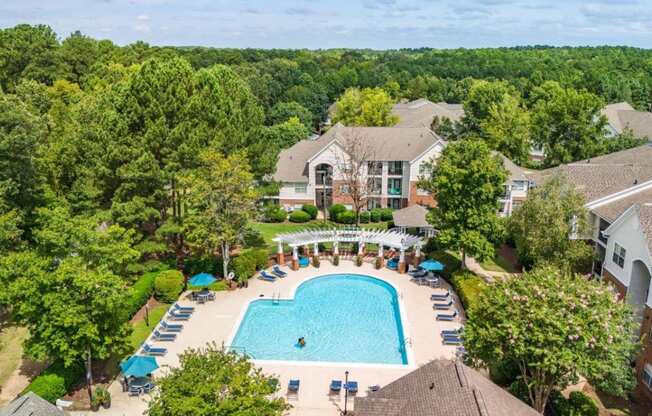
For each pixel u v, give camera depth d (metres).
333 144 65.44
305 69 182.75
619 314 25.34
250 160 50.50
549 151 72.94
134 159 41.59
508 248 54.75
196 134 43.50
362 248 51.44
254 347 36.22
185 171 42.81
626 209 37.03
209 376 20.67
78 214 44.44
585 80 127.94
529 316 24.52
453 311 41.09
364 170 65.62
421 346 35.81
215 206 43.19
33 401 24.17
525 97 142.62
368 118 91.19
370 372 32.78
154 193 43.09
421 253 51.31
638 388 30.98
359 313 41.72
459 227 43.91
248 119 51.25
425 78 161.50
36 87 76.44
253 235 53.91
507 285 27.38
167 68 44.41
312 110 132.88
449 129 87.25
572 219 39.38
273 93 132.50
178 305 41.00
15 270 28.16
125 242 32.69
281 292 44.47
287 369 33.09
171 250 48.69
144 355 32.56
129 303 31.39
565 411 26.69
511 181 58.91
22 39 104.25
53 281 27.53
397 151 66.00
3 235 35.59
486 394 21.95
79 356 29.91
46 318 27.81
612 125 85.38
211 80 48.59
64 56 106.94
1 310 38.38
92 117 53.78
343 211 64.75
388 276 48.25
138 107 42.53
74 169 47.44
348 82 164.38
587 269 42.00
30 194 42.38
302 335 38.00
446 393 22.02
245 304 42.12
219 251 49.94
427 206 60.50
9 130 40.62
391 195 67.06
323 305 43.16
